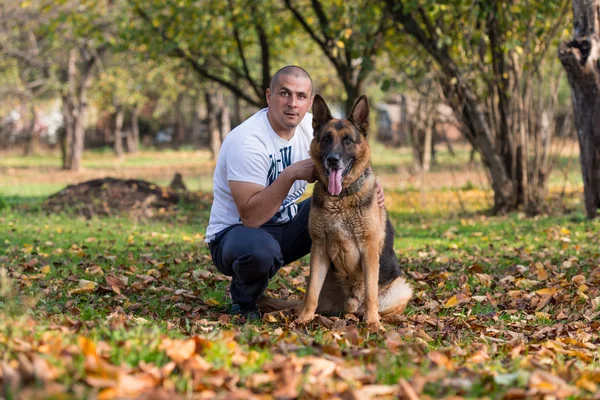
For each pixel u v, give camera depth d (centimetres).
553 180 1961
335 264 508
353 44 1257
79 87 3078
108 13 2167
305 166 489
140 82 3434
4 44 2711
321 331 434
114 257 773
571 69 1027
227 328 446
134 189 1405
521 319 525
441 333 459
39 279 627
